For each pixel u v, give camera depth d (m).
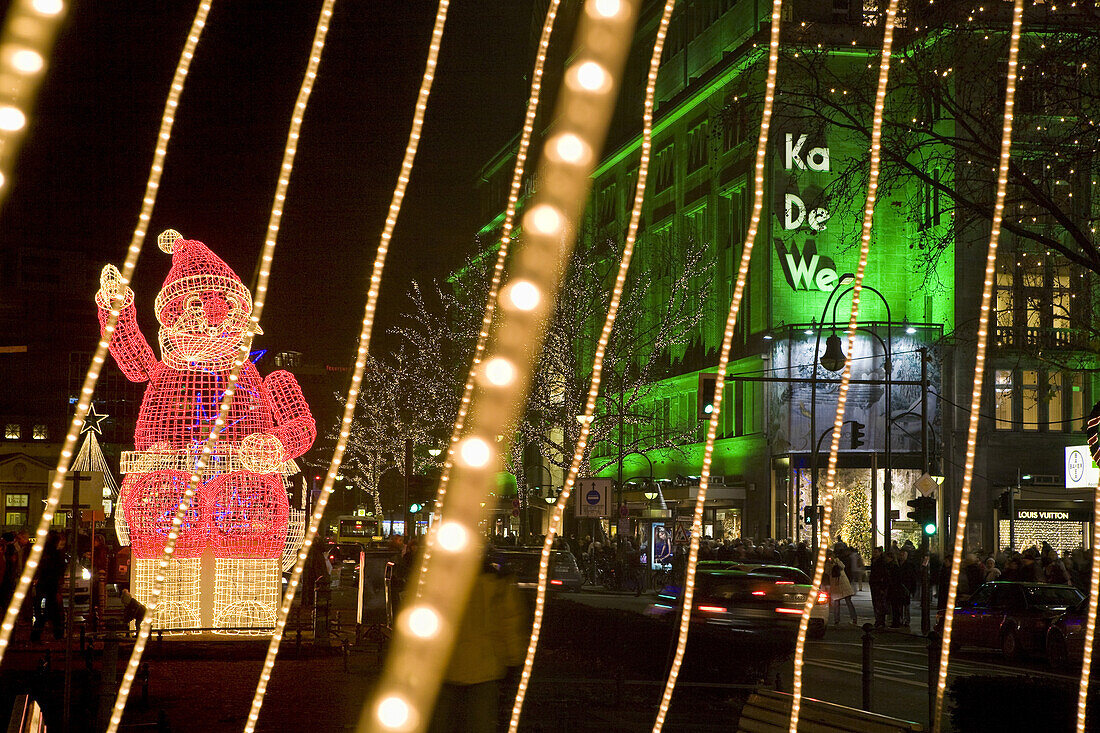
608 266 62.62
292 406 20.83
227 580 21.19
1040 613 24.55
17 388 93.94
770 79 5.29
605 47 4.59
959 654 26.62
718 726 13.38
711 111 63.28
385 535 84.94
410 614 6.44
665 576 48.16
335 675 18.61
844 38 49.59
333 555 60.09
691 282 65.00
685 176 67.19
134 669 4.42
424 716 6.51
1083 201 22.47
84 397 4.00
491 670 8.24
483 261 63.19
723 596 23.42
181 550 20.69
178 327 19.70
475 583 8.12
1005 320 48.50
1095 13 17.58
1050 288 33.00
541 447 55.56
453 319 68.44
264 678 4.75
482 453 5.35
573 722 13.36
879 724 6.42
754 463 57.53
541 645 18.84
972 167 19.78
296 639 21.25
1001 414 52.66
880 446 53.81
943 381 52.81
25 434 93.38
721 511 59.41
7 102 3.30
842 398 5.49
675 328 66.25
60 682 16.86
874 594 31.83
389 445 82.81
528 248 4.83
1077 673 22.47
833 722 6.90
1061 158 18.08
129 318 19.47
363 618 25.41
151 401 20.36
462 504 5.62
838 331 55.00
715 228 62.81
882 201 56.66
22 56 3.29
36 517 91.38
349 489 104.50
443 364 65.50
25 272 95.44
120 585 32.03
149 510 20.50
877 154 5.27
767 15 58.97
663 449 67.06
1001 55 18.94
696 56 67.50
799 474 54.31
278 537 21.45
